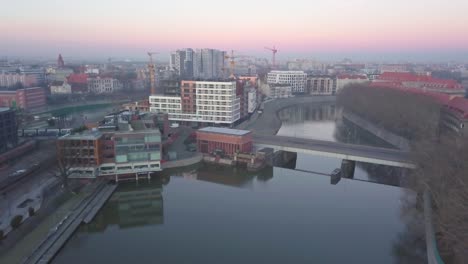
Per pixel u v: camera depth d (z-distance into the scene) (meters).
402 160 129.50
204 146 162.00
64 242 85.69
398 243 87.94
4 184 107.31
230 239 89.44
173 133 182.88
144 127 138.75
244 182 134.38
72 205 104.62
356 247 86.12
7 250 78.06
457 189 73.81
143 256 82.00
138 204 114.81
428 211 85.88
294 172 147.38
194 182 134.75
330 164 160.12
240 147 152.38
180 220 100.88
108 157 125.69
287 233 92.94
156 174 136.88
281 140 166.75
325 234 92.25
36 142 156.75
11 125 140.62
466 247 64.31
